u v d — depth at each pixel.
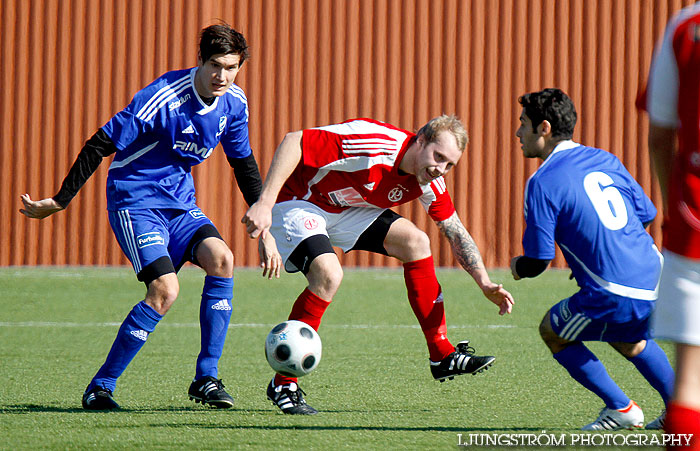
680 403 8.73
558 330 13.82
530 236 13.79
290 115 49.88
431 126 15.57
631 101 50.62
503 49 50.34
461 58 50.25
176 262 17.27
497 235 50.12
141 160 16.75
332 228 16.97
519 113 50.34
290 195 16.78
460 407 16.11
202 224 17.19
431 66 50.22
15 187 49.38
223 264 16.59
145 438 13.27
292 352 15.35
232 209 49.81
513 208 50.19
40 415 15.26
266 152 49.75
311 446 12.71
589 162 14.02
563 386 18.50
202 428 14.10
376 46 50.12
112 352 16.22
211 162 49.62
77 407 16.19
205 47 16.02
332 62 50.00
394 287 40.53
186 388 18.48
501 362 21.91
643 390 18.08
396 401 16.80
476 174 50.09
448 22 50.19
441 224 17.39
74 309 32.91
